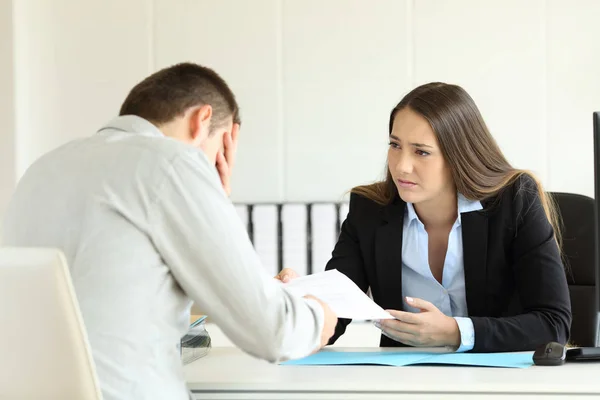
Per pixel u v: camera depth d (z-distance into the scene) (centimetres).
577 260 282
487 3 552
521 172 255
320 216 547
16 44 558
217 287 171
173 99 190
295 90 562
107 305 166
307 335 181
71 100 571
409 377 189
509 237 249
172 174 170
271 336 173
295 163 562
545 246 245
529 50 551
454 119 245
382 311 212
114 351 165
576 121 551
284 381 185
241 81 564
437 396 180
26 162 568
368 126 558
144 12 568
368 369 201
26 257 144
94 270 167
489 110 554
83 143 181
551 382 181
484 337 223
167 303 172
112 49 570
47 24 571
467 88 555
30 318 146
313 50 560
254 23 563
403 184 247
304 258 546
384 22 556
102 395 164
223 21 564
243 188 564
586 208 284
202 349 227
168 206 169
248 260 171
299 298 183
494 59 552
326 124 560
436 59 555
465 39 554
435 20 554
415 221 261
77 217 171
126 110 194
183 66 198
